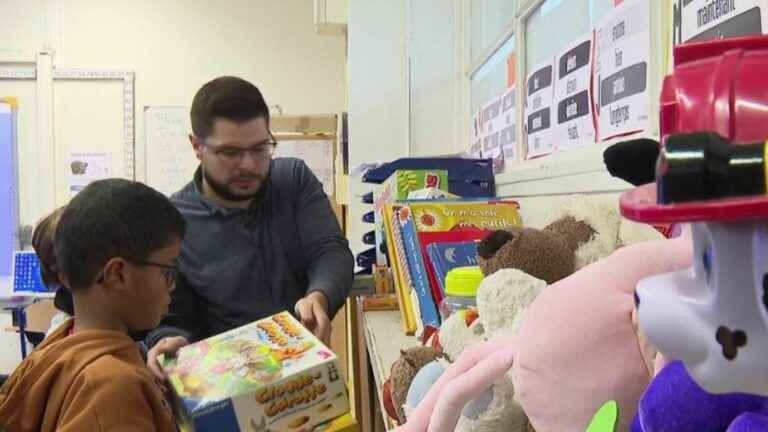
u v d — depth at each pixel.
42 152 3.57
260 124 1.28
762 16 0.61
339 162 2.90
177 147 3.66
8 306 3.23
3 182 3.56
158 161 3.65
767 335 0.22
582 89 1.14
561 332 0.42
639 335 0.39
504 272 0.59
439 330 0.74
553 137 1.32
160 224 0.92
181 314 1.34
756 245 0.22
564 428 0.42
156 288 0.92
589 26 1.16
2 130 3.55
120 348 0.85
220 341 0.93
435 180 1.51
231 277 1.36
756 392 0.23
